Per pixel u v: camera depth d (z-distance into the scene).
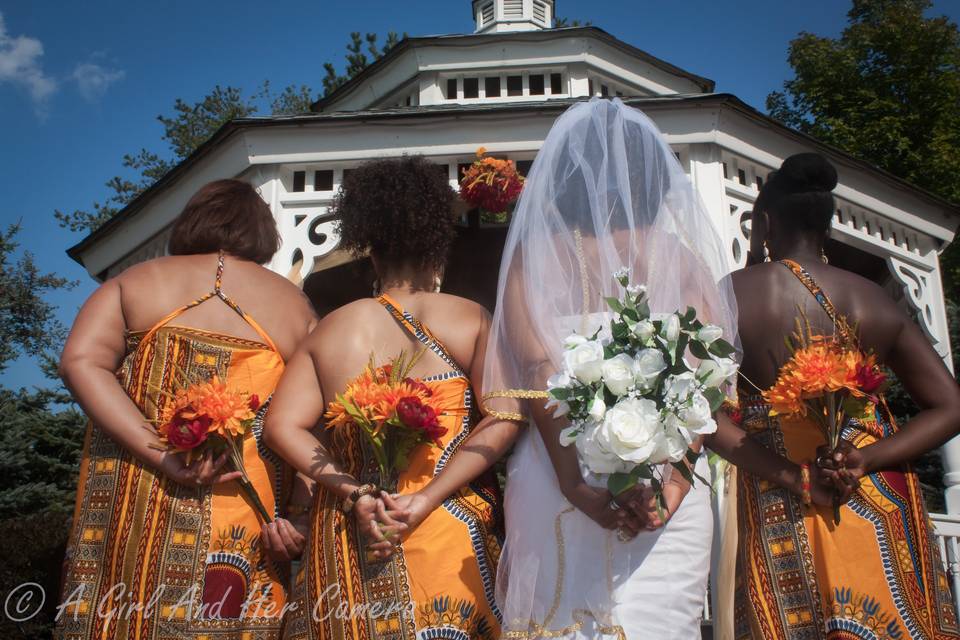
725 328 2.06
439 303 2.31
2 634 5.16
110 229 5.52
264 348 2.47
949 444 5.43
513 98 5.88
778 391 2.01
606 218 2.04
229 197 2.67
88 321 2.40
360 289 7.05
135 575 2.18
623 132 2.13
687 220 2.11
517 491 2.08
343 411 2.11
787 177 2.37
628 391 1.82
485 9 7.06
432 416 2.05
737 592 2.16
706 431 1.81
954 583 5.04
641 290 1.92
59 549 5.87
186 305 2.43
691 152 4.55
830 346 2.09
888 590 1.95
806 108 19.20
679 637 1.93
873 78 18.78
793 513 2.06
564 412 1.86
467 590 2.06
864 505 2.03
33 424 10.65
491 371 2.07
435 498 2.07
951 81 18.00
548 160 2.13
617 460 1.79
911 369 2.20
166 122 23.80
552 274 2.03
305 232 4.56
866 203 5.23
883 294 2.23
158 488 2.25
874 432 2.13
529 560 1.99
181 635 2.17
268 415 2.26
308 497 2.48
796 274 2.22
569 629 1.92
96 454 2.34
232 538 2.29
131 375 2.38
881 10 19.77
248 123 4.47
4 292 18.62
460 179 4.95
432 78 5.98
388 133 4.56
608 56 6.05
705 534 2.07
